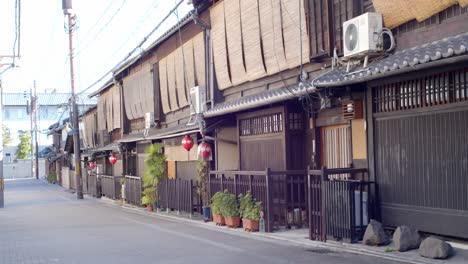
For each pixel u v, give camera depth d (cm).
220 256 1142
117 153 3844
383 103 1181
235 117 1964
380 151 1191
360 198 1153
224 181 1681
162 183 2355
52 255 1265
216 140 1962
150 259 1147
